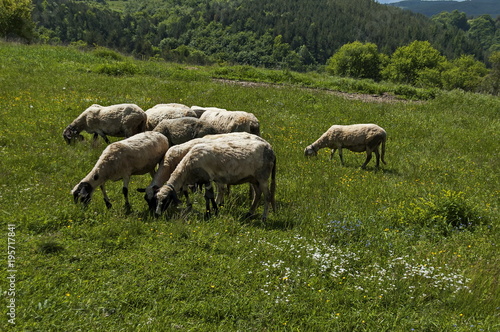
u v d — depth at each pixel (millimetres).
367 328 5227
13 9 36656
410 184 11680
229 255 6734
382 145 13094
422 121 20234
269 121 17359
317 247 7070
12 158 9875
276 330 5082
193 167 7922
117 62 27516
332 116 19750
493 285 6246
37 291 5266
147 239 6848
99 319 4961
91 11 180625
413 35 199375
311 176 11562
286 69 33250
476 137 17984
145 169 8742
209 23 192250
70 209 7426
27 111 14109
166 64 32062
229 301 5504
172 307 5273
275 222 8320
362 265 6746
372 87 29438
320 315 5445
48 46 31891
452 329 5188
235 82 27094
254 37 180000
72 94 17656
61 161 10234
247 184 10383
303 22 196625
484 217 8938
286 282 6055
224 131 10484
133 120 11117
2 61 23234
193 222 7637
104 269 5949
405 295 5930
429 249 7414
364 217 8531
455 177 12742
